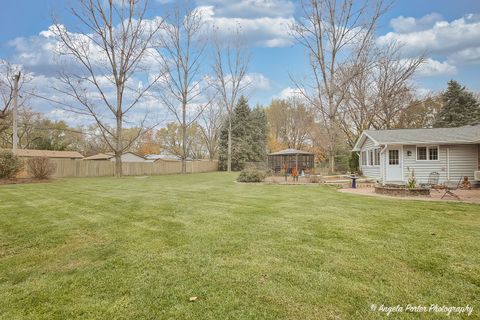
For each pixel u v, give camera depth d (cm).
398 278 310
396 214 646
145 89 2188
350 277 312
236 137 4112
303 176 2023
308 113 4003
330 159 2092
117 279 310
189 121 2970
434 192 1107
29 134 3662
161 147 5191
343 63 2150
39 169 1720
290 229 510
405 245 419
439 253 386
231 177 2286
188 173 3169
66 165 2273
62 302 265
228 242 434
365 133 1712
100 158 3684
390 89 2542
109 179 1953
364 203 817
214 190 1193
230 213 658
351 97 2567
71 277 317
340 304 259
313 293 278
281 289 286
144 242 438
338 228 517
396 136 1516
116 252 395
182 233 487
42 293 281
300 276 314
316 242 433
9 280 311
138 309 252
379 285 294
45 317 241
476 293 279
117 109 2109
